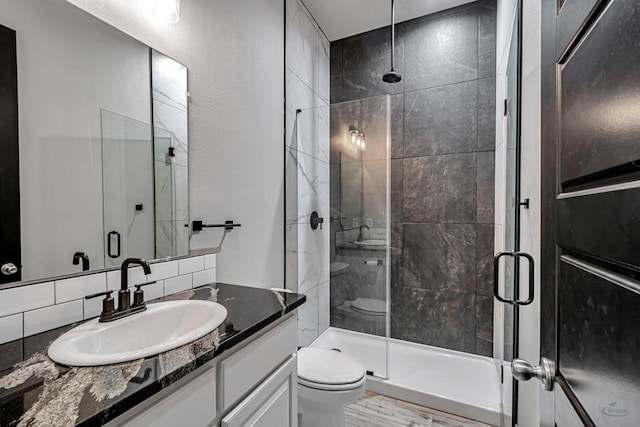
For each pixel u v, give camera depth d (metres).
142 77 1.19
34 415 0.52
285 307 1.10
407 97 2.56
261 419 0.98
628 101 0.36
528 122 1.21
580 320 0.50
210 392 0.80
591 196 0.46
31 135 0.87
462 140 2.38
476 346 2.36
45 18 0.91
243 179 1.76
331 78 2.87
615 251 0.39
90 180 1.01
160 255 1.25
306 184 2.39
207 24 1.50
